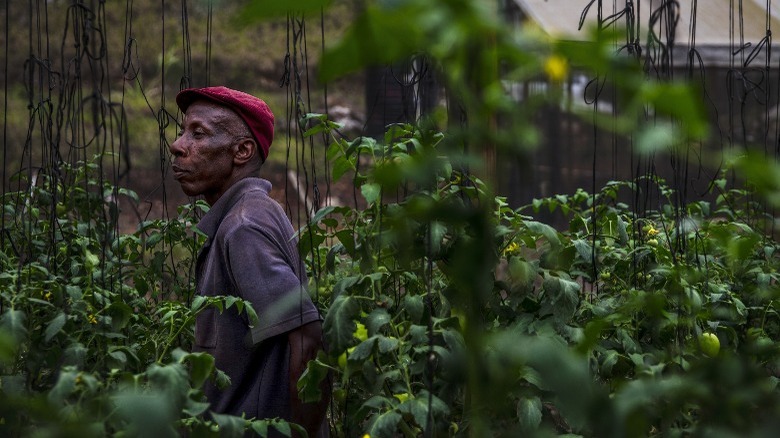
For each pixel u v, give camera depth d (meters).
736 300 2.60
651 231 2.82
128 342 2.45
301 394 2.06
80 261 2.81
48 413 1.39
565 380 0.87
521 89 6.11
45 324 2.19
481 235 0.97
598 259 2.76
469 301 1.02
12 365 2.16
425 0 0.77
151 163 15.12
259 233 2.30
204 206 3.09
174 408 1.50
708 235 2.90
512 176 9.78
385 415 1.86
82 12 2.36
